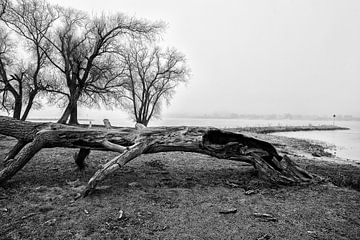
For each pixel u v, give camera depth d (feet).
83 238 9.92
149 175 19.80
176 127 20.04
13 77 68.69
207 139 20.06
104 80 86.22
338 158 39.75
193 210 13.08
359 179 19.89
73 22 77.97
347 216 12.74
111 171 15.51
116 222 11.34
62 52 76.89
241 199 15.01
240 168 23.44
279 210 13.39
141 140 18.25
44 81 78.48
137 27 81.97
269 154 19.88
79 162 20.51
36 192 14.98
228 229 11.02
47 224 10.94
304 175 19.62
